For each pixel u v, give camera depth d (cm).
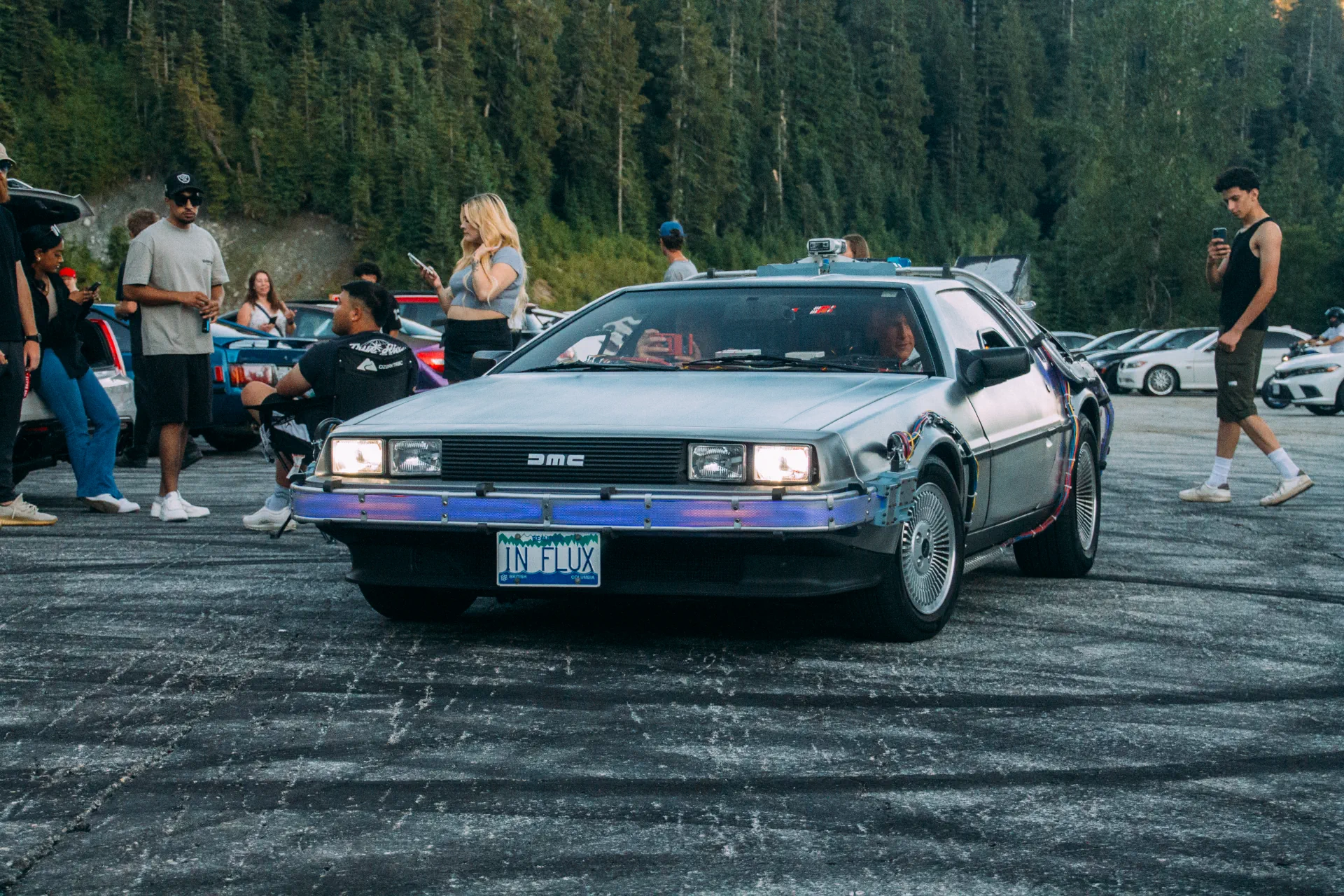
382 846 284
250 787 321
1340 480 1109
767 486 430
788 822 298
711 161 14038
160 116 13588
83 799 313
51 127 13275
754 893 260
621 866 273
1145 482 1095
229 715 382
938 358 538
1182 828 297
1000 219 16850
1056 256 9281
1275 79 6944
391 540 466
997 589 606
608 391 496
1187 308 6744
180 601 554
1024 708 394
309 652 462
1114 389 3550
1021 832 293
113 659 452
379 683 419
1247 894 262
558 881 265
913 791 319
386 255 12875
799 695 406
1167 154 6700
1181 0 6644
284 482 752
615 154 14188
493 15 14225
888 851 282
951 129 17838
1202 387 3353
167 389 801
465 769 334
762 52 16062
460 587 462
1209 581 626
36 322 817
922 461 470
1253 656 468
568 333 577
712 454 434
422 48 14450
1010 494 562
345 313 702
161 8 14250
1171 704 401
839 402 472
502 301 859
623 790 319
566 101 14275
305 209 13500
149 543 712
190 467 1188
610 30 14338
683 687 415
